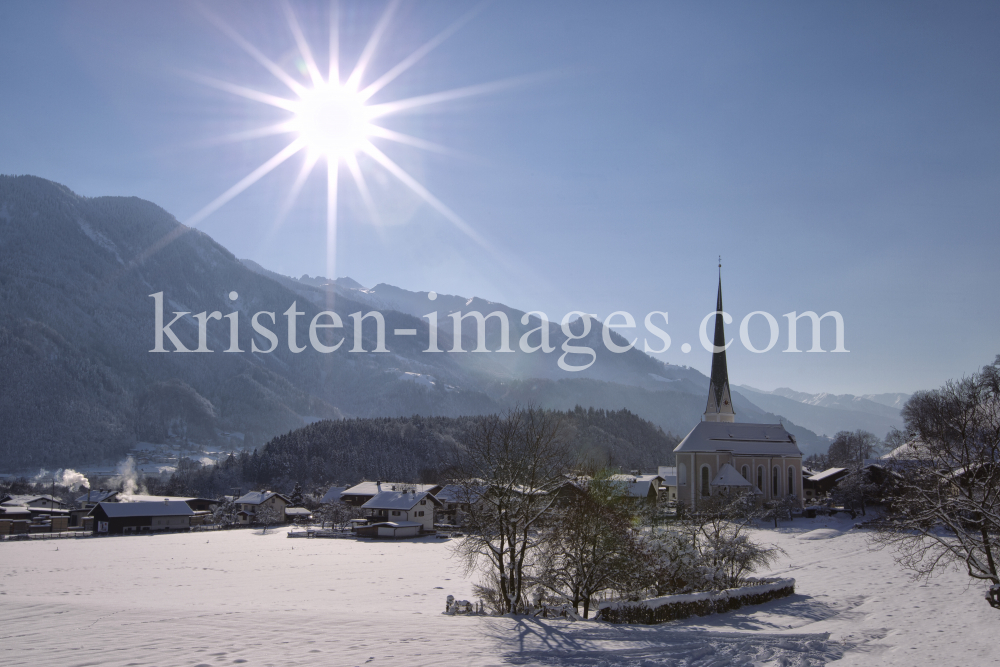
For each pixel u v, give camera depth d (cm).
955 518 3216
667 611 3684
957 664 2334
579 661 2114
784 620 3762
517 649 2245
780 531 9544
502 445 3806
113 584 5959
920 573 3478
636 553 4006
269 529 13225
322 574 6794
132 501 13438
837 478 13612
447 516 13188
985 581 4750
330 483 19800
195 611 2845
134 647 2083
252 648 2102
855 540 8012
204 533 12344
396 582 6191
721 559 4644
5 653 1991
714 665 2180
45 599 3300
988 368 6044
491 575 3950
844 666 2277
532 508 3716
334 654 2050
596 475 3994
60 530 13362
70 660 1908
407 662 1978
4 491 18788
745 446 12800
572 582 3825
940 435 3581
